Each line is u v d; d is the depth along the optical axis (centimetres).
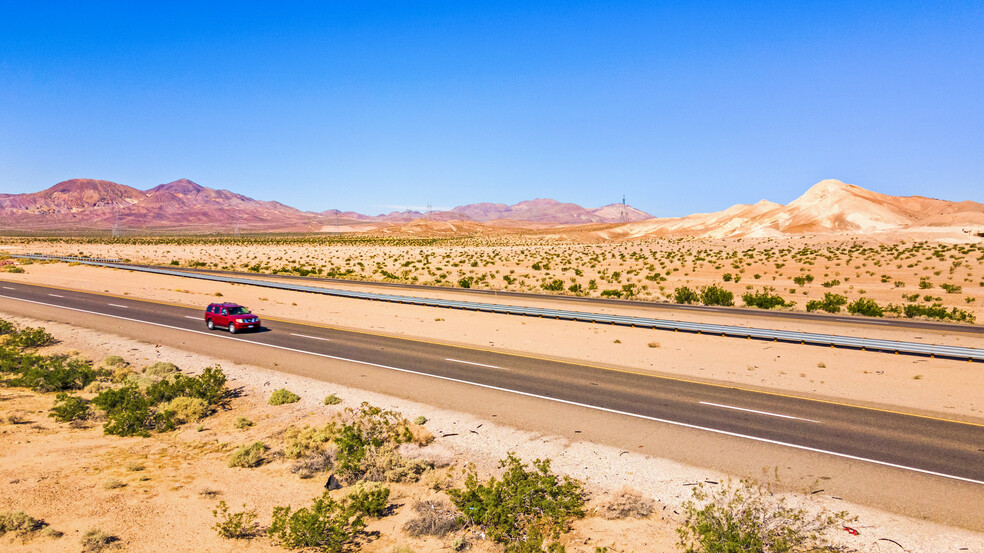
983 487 1205
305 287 4909
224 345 2750
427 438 1514
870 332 3070
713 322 3431
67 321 3428
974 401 1806
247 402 1877
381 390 1983
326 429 1566
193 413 1706
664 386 2017
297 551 984
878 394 1897
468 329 3192
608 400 1847
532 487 1119
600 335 2998
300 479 1295
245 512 1126
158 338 2923
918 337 2927
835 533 1034
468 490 1138
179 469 1336
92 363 2428
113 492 1191
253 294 4819
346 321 3478
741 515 1019
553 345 2748
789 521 1031
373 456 1370
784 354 2509
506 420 1669
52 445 1462
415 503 1163
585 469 1338
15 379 2084
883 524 1065
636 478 1284
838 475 1273
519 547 977
